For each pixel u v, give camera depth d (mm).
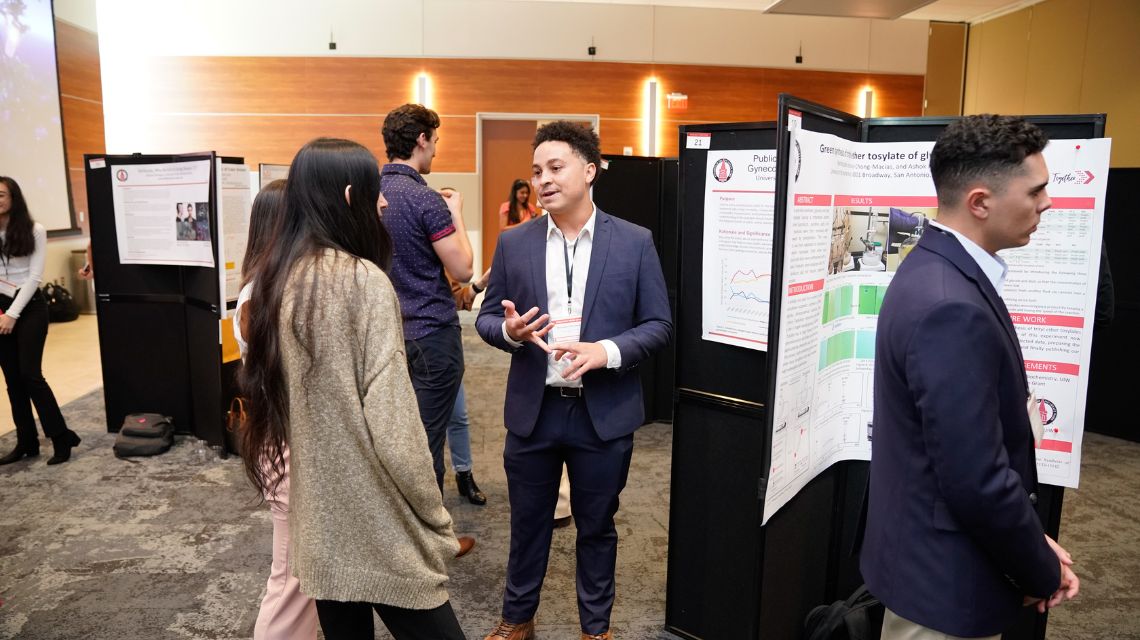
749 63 8938
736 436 1934
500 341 1888
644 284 1934
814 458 1798
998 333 1124
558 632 2189
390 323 1258
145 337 4027
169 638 2148
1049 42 8055
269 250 1299
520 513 1998
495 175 8859
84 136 7590
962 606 1180
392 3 8398
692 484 2055
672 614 2160
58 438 3613
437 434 2498
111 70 8242
